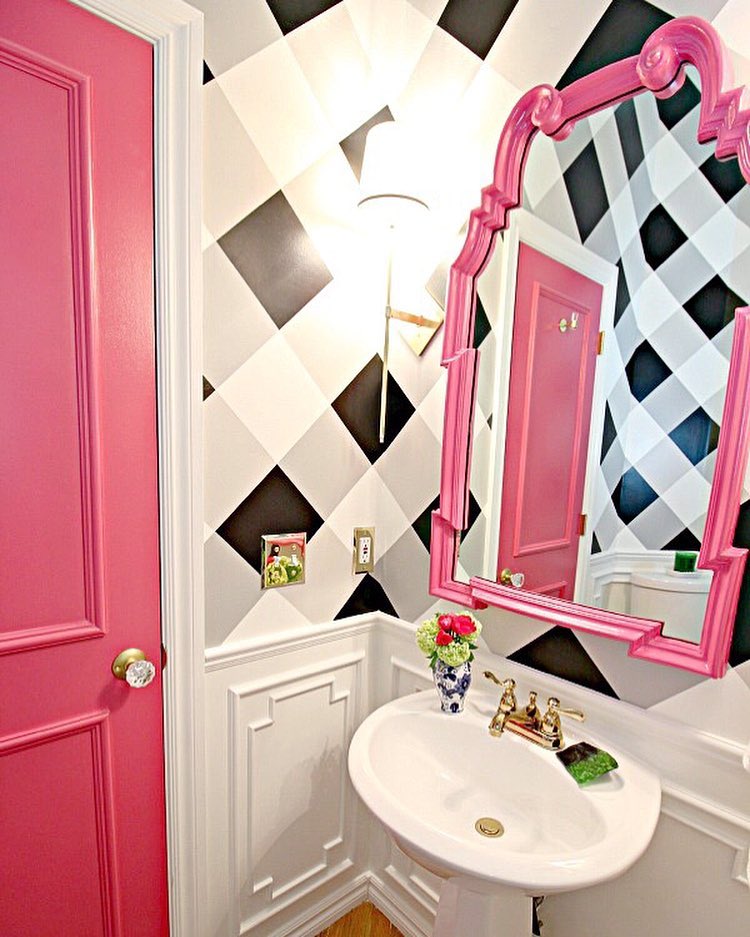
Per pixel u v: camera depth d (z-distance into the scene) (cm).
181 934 119
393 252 140
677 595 91
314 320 129
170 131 99
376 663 155
